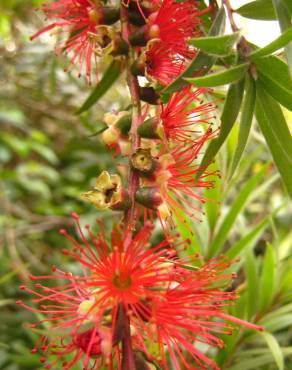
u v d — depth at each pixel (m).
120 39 0.10
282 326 0.14
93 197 0.09
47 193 0.31
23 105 0.32
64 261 0.27
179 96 0.11
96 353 0.09
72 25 0.12
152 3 0.10
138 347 0.09
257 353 0.14
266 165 0.14
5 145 0.31
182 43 0.11
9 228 0.25
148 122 0.10
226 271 0.14
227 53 0.09
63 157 0.34
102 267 0.09
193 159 0.11
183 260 0.10
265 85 0.10
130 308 0.09
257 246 0.22
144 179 0.10
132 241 0.09
